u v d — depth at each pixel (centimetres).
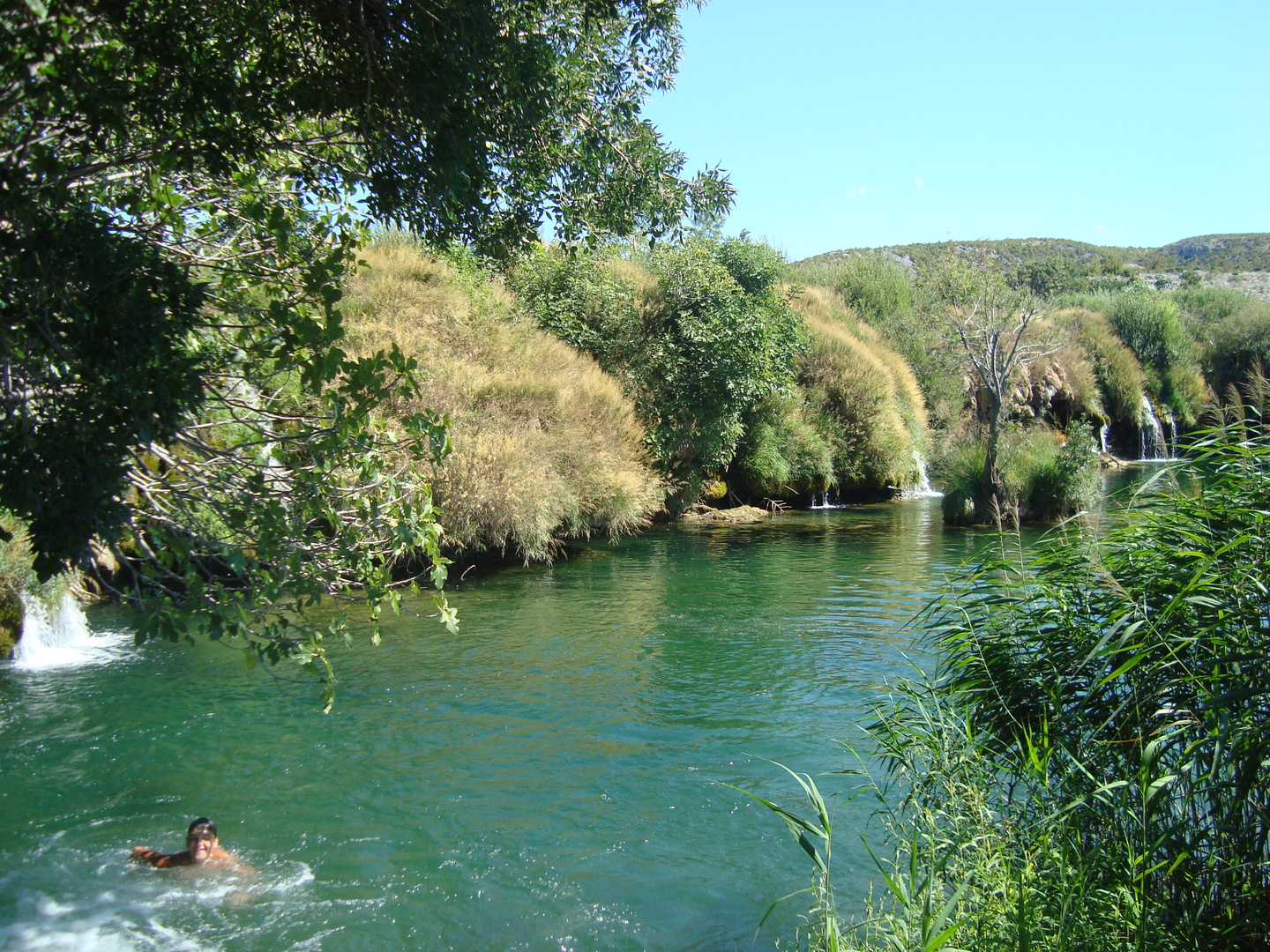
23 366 347
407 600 1270
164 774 671
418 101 482
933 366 3288
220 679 901
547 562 1593
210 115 449
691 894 510
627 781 661
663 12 583
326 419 462
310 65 493
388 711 808
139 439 334
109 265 329
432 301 1734
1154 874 362
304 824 595
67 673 917
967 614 535
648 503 1861
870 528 2091
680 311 2161
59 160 398
